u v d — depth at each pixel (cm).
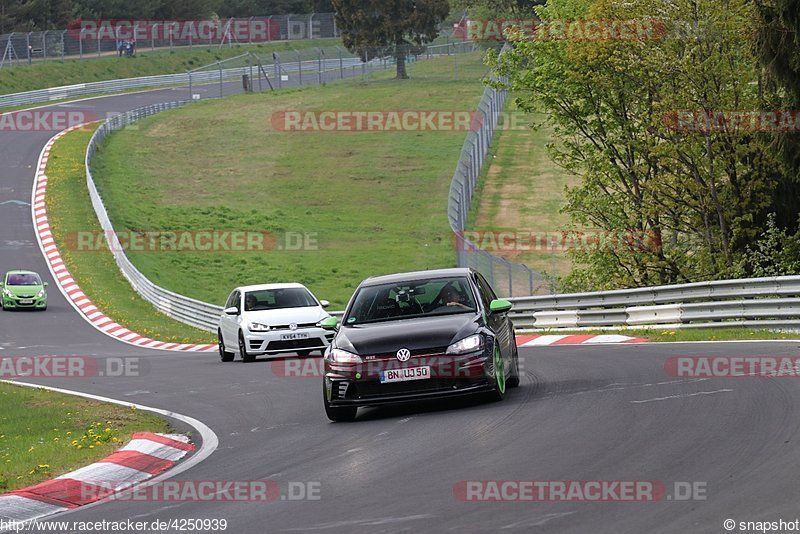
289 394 5728
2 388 7169
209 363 8450
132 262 17512
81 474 3666
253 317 8250
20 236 19038
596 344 7031
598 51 10069
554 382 4966
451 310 4575
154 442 4269
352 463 3419
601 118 11181
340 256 18162
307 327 8212
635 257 10719
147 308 14788
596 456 3128
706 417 3594
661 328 7694
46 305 14800
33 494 3397
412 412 4491
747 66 9606
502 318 4850
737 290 7262
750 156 10050
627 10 9725
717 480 2703
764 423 3391
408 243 18688
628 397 4203
